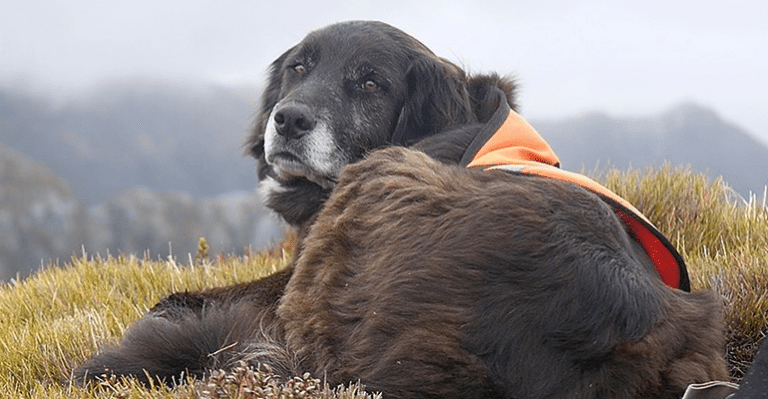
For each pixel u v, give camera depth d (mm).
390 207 3336
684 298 3242
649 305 2984
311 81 4613
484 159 3879
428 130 4617
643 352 2893
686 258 5227
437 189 3277
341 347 3227
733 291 4492
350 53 4613
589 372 2859
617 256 3055
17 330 5031
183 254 34562
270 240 8484
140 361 3836
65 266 6707
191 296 4176
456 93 4582
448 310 2963
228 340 3793
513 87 4848
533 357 2885
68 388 3725
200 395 3188
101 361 3904
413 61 4641
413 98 4633
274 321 3707
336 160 4547
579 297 2910
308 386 3041
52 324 4992
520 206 3078
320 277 3430
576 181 3514
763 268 4613
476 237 3033
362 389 3014
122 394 3336
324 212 3689
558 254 2967
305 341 3383
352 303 3236
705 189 6133
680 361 2994
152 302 5359
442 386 2912
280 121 4527
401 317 3023
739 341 4285
